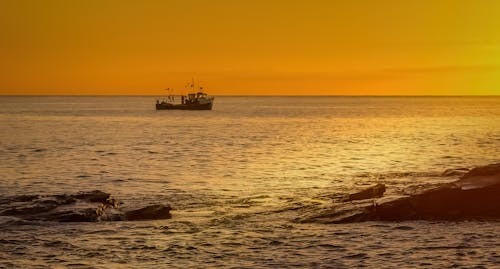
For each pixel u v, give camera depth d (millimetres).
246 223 42844
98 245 37469
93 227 41594
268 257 34938
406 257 34750
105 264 33938
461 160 90250
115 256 35312
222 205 50250
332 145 121688
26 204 44812
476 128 176625
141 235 39688
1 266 33562
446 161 89250
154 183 65938
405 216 43000
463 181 44719
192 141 130875
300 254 35438
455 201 43375
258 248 36719
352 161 90750
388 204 43031
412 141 130375
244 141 131875
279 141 132125
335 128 184125
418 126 191250
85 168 80562
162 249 36625
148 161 89938
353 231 40250
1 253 35781
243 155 100000
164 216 44844
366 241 37938
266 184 64812
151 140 133375
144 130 170875
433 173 66375
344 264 33594
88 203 45562
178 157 96188
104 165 84375
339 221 42594
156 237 39219
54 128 179250
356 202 45312
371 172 74812
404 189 48094
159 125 198500
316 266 33312
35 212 43625
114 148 112875
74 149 110500
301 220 43125
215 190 60281
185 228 41531
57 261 34469
